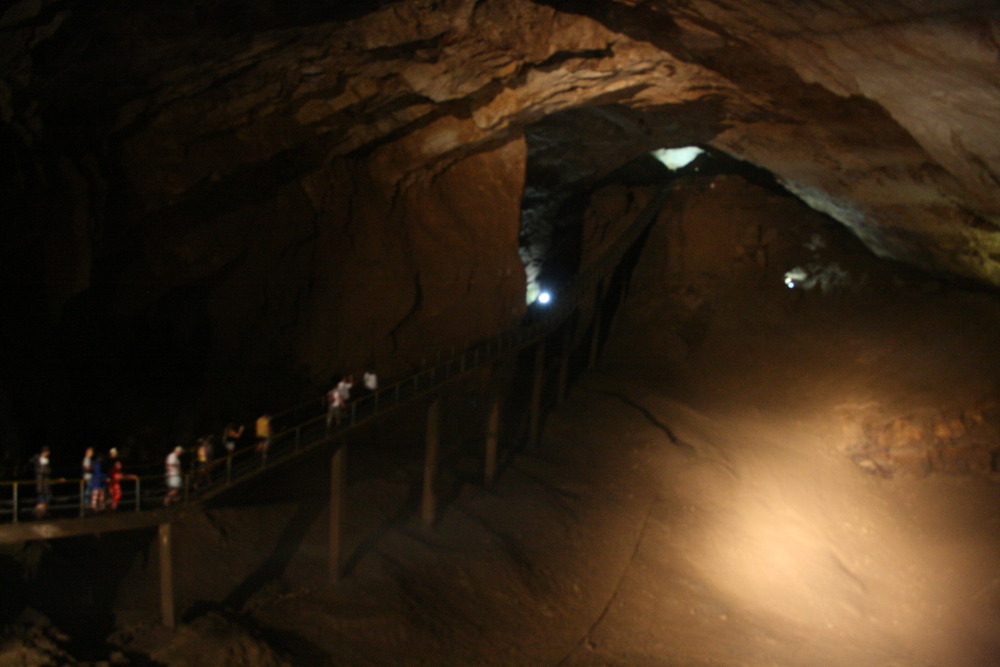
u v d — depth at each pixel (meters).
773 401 35.50
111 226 18.36
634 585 21.11
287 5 15.17
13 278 16.98
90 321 19.62
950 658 20.91
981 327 35.91
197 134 18.64
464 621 17.80
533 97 21.88
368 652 15.67
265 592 16.69
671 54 19.58
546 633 18.25
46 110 15.43
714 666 17.45
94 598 14.95
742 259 40.88
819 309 40.06
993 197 19.72
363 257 25.22
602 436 29.88
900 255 38.00
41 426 17.88
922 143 18.25
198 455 17.59
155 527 17.33
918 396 33.44
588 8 17.16
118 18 13.95
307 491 21.19
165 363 22.03
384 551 19.39
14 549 14.95
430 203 27.05
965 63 13.43
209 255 21.25
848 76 16.58
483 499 23.62
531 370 34.78
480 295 28.50
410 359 27.02
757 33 16.66
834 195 31.36
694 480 27.45
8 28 12.94
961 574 25.53
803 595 22.75
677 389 35.38
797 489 29.03
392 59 18.58
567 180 36.22
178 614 15.10
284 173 21.98
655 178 42.38
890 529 28.39
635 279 40.88
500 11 17.03
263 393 23.73
